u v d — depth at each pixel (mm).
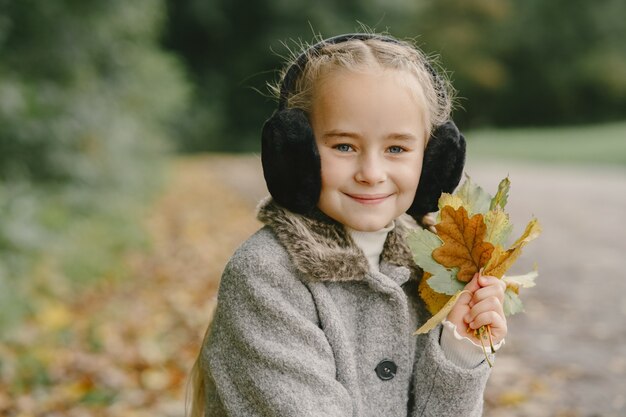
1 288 4516
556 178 14414
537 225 1428
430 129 1544
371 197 1469
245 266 1504
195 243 7695
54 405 3424
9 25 7535
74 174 7938
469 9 32688
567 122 35250
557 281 6031
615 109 35062
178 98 12641
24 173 7344
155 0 10648
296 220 1499
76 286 5523
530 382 3754
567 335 4570
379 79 1443
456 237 1435
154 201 10828
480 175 14992
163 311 5137
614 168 16547
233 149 25688
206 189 12891
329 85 1457
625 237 8078
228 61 26266
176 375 3830
